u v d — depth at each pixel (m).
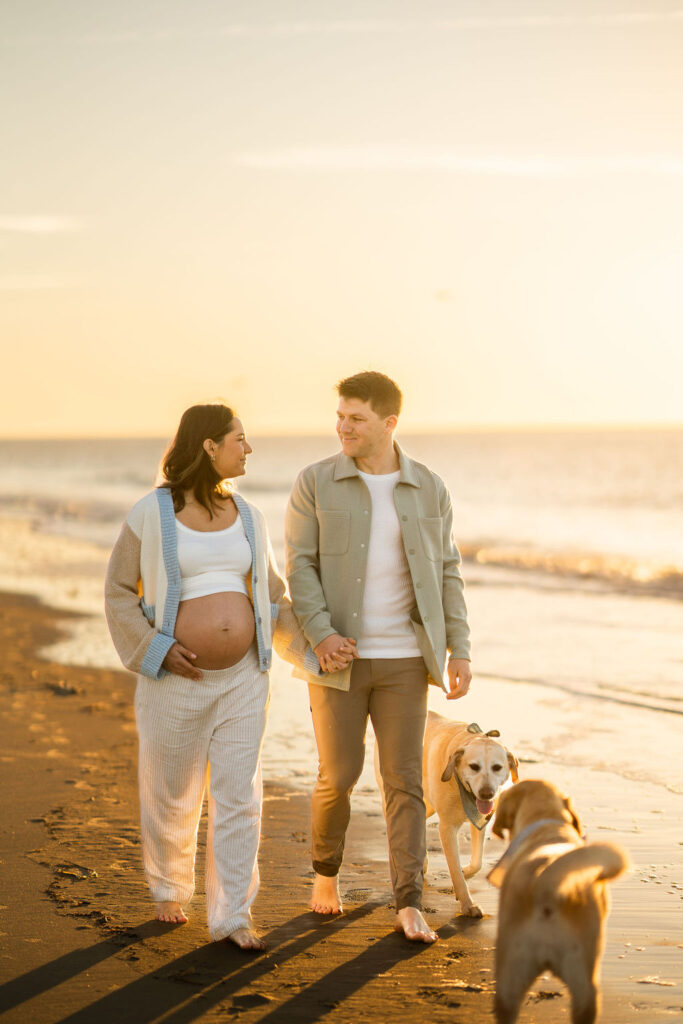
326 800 4.08
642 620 13.42
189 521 3.89
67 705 8.60
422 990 3.39
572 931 2.80
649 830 5.27
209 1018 3.17
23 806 5.55
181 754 3.88
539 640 11.86
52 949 3.70
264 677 3.96
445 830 4.29
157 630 3.83
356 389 4.08
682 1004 3.31
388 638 4.05
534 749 7.08
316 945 3.80
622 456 102.56
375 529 4.09
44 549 26.12
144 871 4.47
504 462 89.56
